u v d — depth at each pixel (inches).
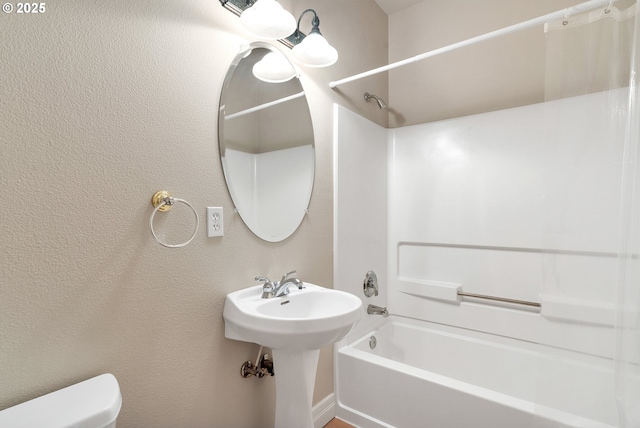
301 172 61.4
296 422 47.4
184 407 42.8
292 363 46.8
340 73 72.5
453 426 53.9
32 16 30.4
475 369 74.2
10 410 27.9
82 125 33.5
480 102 77.7
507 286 73.5
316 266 65.2
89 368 34.2
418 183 85.1
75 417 27.2
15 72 29.4
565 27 50.6
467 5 79.7
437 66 83.7
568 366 49.9
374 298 83.0
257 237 52.9
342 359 68.3
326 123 67.9
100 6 35.0
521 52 72.8
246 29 47.2
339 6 72.2
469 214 77.8
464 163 78.5
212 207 45.9
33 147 30.4
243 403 50.8
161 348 40.3
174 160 41.6
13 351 29.5
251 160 52.0
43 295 31.1
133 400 37.7
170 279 41.1
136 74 37.9
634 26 45.0
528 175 70.8
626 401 44.6
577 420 47.8
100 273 34.9
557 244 51.4
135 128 37.7
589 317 48.9
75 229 33.1
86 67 33.8
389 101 91.2
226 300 47.1
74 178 33.0
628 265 45.3
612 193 47.5
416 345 82.7
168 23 41.2
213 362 46.3
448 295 79.0
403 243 87.7
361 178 78.3
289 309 50.4
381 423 62.6
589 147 49.1
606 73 47.9
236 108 49.7
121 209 36.5
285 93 58.6
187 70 43.2
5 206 29.0
